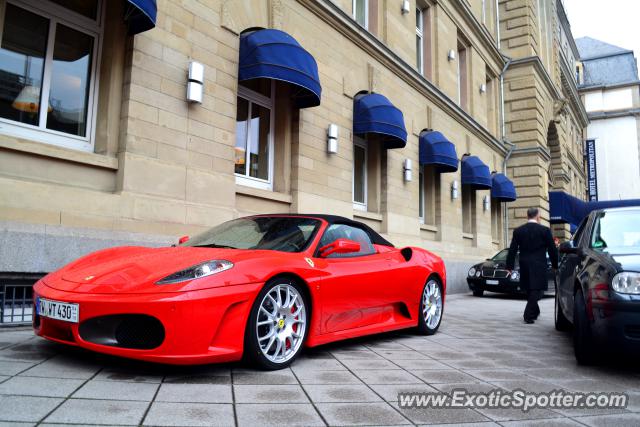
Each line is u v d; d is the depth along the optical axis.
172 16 5.98
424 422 2.43
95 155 5.23
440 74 14.19
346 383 3.07
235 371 3.17
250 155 7.78
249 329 3.08
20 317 4.49
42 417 2.12
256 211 7.41
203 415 2.29
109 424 2.10
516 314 8.13
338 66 9.20
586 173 44.31
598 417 2.66
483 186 15.67
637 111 43.91
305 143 8.23
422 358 4.01
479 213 16.58
